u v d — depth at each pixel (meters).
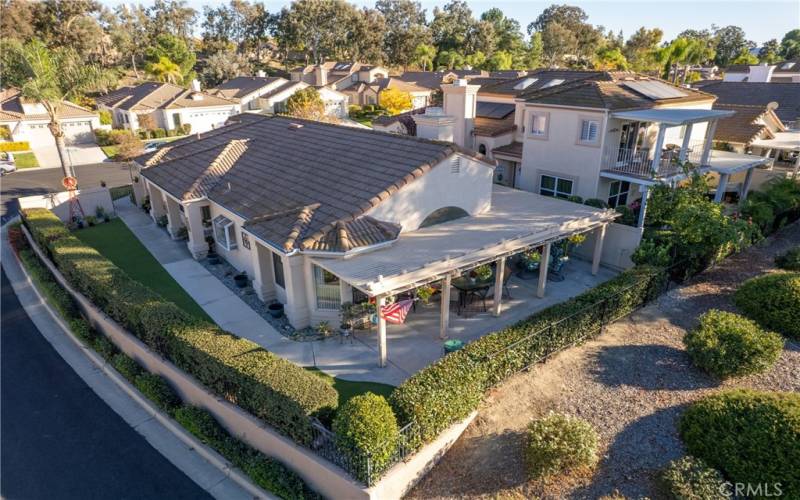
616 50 85.12
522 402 12.33
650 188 21.38
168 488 11.45
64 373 15.99
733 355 12.64
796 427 9.57
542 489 9.91
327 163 20.92
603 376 13.22
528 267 20.28
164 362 14.23
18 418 13.89
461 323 17.19
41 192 36.22
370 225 16.48
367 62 120.12
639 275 16.98
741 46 128.38
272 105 71.69
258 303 18.89
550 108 25.53
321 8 114.31
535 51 118.44
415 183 17.77
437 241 17.12
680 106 26.67
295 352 15.56
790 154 35.41
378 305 13.84
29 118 50.22
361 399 10.34
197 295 19.58
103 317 16.98
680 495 9.13
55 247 20.39
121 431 13.36
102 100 67.50
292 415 10.49
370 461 9.52
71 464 12.22
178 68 89.06
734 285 18.69
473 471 10.66
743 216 23.64
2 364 16.48
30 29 81.31
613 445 10.81
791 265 19.58
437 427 10.88
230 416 12.16
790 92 38.50
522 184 28.28
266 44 139.38
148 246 25.08
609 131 23.52
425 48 111.12
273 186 20.62
